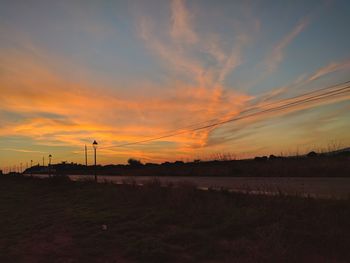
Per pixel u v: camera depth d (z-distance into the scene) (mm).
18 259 9609
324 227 9734
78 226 13648
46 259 9461
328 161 36094
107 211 16766
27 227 14297
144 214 14758
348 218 10148
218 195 16297
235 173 40281
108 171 91562
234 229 10719
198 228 11648
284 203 12414
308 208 11695
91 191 27172
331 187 18641
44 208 20375
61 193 29891
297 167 34906
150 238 10539
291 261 7875
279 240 8672
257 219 11227
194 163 63844
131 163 103312
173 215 13773
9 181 64562
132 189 23359
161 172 59219
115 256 9359
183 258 8812
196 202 14961
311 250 8562
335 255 8234
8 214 18906
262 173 36062
